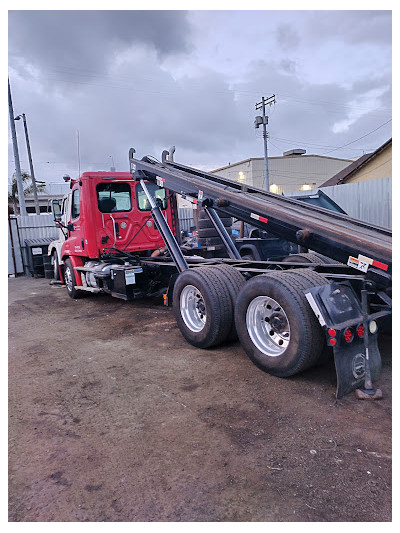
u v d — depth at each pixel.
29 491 2.29
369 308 3.58
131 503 2.15
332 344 3.09
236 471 2.38
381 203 10.71
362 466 2.38
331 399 3.21
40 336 5.70
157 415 3.11
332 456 2.48
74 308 7.63
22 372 4.24
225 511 2.06
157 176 5.96
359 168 20.62
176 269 6.12
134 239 7.64
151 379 3.84
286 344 3.59
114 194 7.38
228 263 5.85
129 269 6.39
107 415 3.17
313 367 3.90
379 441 2.62
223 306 4.33
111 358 4.53
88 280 7.76
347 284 3.45
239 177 48.94
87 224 7.12
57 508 2.14
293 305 3.35
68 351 4.90
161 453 2.60
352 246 3.47
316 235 3.77
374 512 2.02
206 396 3.39
